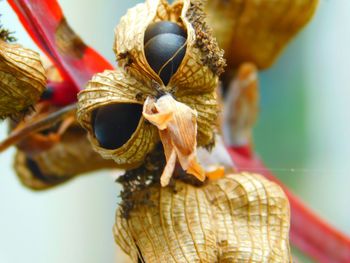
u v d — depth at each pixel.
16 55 0.10
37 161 0.14
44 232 0.29
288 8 0.14
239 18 0.15
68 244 0.31
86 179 0.31
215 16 0.15
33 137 0.13
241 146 0.16
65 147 0.13
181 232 0.11
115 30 0.10
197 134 0.10
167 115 0.10
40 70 0.10
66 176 0.14
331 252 0.16
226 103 0.16
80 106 0.10
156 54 0.10
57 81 0.13
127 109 0.10
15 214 0.28
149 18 0.10
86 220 0.31
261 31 0.15
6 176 0.27
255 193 0.11
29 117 0.13
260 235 0.11
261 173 0.15
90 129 0.10
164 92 0.10
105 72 0.10
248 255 0.10
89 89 0.10
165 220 0.11
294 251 0.16
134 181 0.11
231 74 0.15
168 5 0.10
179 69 0.10
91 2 0.26
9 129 0.13
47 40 0.12
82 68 0.12
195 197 0.11
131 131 0.10
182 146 0.10
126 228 0.11
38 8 0.12
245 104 0.16
